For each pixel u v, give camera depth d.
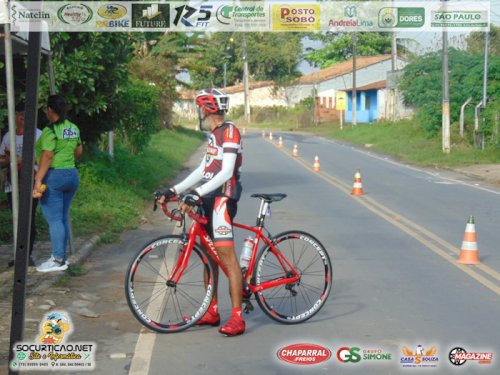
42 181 7.73
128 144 22.25
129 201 13.88
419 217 13.52
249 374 5.13
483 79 31.98
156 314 6.22
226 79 93.12
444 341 5.93
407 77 40.59
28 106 4.34
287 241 6.38
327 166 26.55
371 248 10.21
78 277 8.05
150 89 22.06
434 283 8.05
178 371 5.16
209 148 5.95
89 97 13.80
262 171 23.98
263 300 6.28
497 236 11.41
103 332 6.06
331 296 7.43
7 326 6.00
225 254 5.95
